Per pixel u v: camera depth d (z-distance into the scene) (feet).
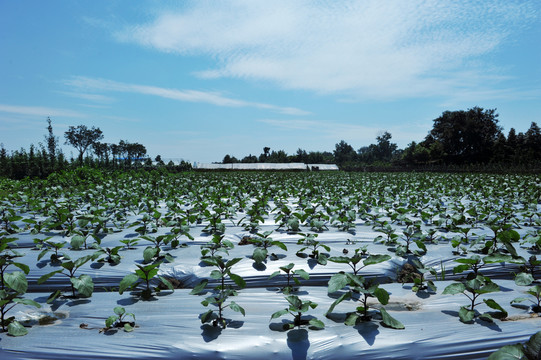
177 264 21.36
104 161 122.62
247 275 20.11
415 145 310.86
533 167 140.36
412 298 16.22
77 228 31.07
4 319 13.33
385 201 45.70
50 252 23.50
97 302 15.62
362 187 67.77
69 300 15.76
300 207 43.34
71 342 12.00
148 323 13.46
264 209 41.86
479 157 236.84
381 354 11.43
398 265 22.11
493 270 21.27
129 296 16.56
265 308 15.10
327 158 414.21
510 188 57.52
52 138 116.67
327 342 11.93
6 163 106.01
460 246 24.14
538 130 244.83
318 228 31.42
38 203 37.01
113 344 11.90
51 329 12.99
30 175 104.73
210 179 81.56
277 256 22.97
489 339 11.94
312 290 17.51
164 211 41.98
